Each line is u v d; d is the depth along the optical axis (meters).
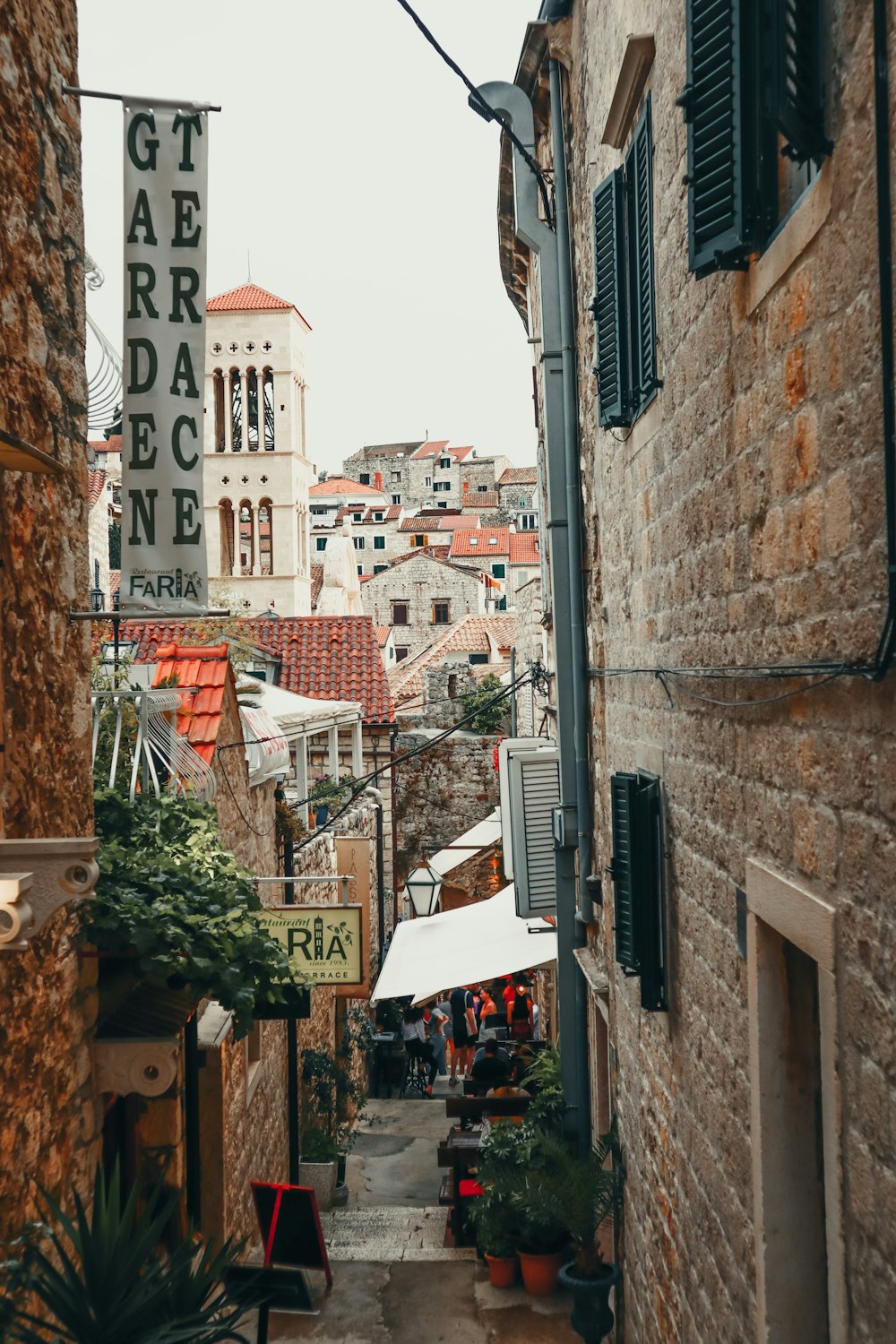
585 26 7.99
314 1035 13.62
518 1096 11.61
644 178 5.72
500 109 9.67
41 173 4.94
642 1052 6.59
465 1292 9.34
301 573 57.84
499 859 23.66
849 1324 3.06
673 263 5.17
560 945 9.98
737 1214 4.34
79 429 5.46
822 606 3.24
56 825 5.06
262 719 11.34
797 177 3.57
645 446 6.08
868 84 2.79
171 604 5.24
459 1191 10.52
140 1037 5.53
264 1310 6.36
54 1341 4.02
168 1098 7.14
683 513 5.13
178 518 5.23
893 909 2.75
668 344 5.33
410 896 15.43
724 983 4.55
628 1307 7.28
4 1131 4.29
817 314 3.22
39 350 4.90
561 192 9.08
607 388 6.71
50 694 5.01
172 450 5.23
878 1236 2.85
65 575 5.21
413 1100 18.06
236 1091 8.98
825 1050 3.22
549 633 12.48
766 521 3.79
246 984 5.68
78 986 5.25
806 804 3.43
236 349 57.03
